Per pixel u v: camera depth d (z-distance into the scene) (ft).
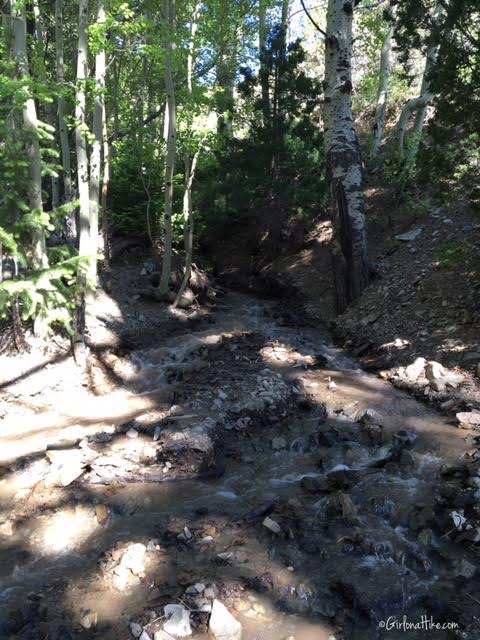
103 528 15.79
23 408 24.79
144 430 21.66
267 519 15.35
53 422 23.57
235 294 45.88
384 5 61.31
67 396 26.13
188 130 35.70
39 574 13.79
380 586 12.84
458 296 30.14
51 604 12.57
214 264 51.67
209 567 13.60
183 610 11.87
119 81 45.98
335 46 34.19
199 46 34.86
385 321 32.12
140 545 14.29
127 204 43.98
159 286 38.11
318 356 29.94
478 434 19.93
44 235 27.25
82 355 28.25
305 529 15.08
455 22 26.20
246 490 17.74
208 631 11.47
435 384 23.80
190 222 37.73
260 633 11.57
